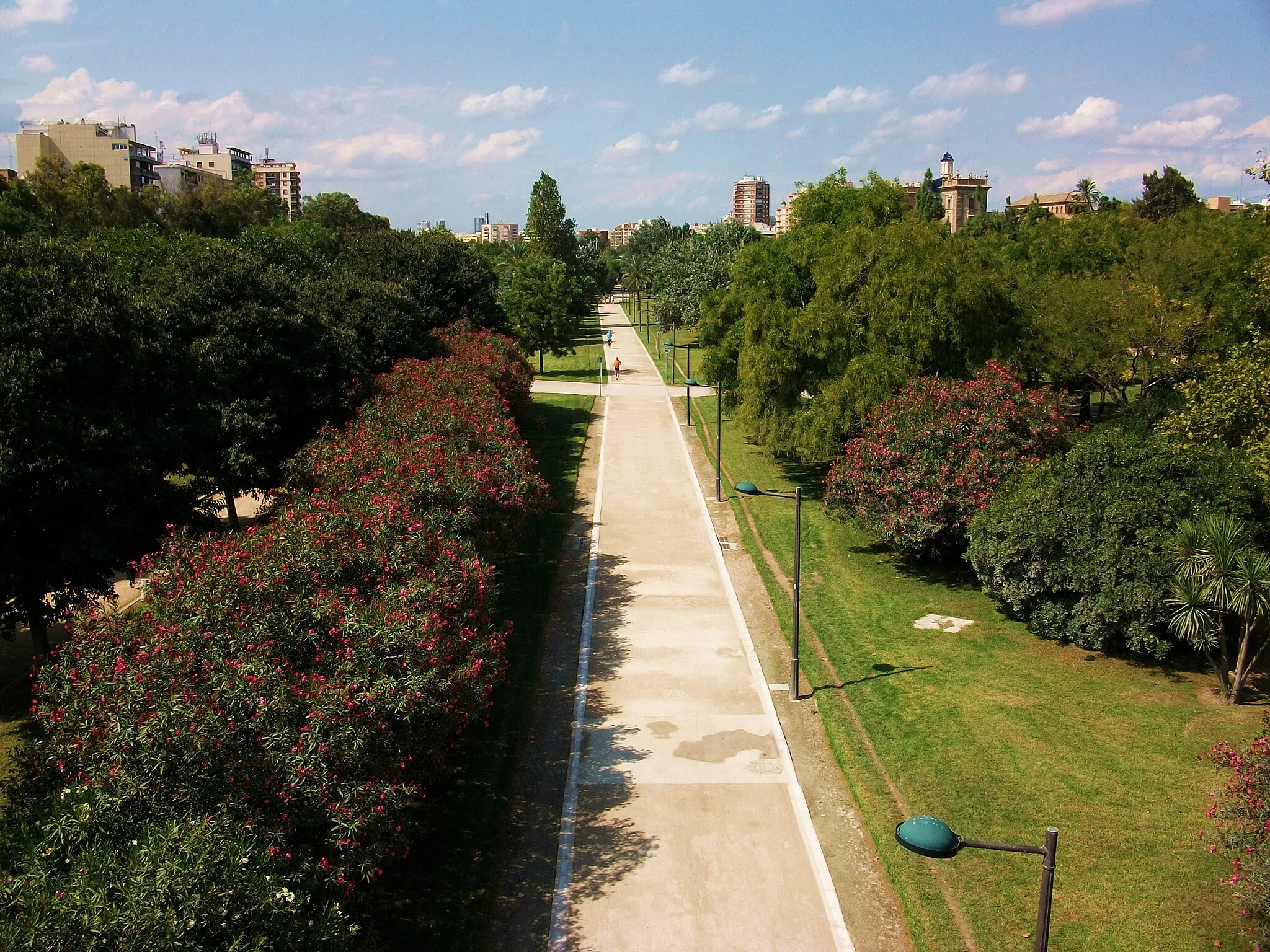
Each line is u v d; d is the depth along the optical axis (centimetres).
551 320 6750
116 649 1212
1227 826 1313
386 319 3769
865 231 3281
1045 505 2086
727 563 2856
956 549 2675
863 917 1339
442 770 1587
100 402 2002
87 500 1844
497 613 2422
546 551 2923
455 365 3400
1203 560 1773
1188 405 2423
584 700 1995
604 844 1507
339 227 10244
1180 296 3547
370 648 1271
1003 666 2058
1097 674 1995
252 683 1118
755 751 1788
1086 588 2019
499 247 11644
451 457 2186
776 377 3344
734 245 6838
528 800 1634
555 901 1373
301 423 2952
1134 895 1312
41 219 5788
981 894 1345
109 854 884
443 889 1384
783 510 3341
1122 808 1513
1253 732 1716
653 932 1309
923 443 2528
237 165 17838
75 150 11444
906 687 1991
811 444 3161
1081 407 4409
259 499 3494
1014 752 1703
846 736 1816
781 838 1521
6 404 1756
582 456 4194
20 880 840
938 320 3031
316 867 1044
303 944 938
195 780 1015
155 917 806
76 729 1105
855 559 2808
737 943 1288
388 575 1524
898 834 909
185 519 2108
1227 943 1206
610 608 2505
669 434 4631
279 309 2895
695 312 6619
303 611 1323
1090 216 5981
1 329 1820
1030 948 1235
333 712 1130
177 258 3189
